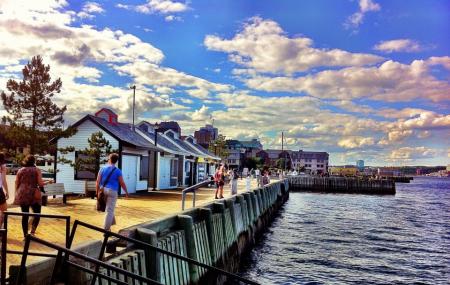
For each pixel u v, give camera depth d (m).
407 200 66.31
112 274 7.59
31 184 10.10
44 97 23.02
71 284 6.59
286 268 18.81
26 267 5.86
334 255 21.70
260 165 115.88
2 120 22.61
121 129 28.78
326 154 182.38
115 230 11.48
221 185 23.95
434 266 19.83
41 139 22.67
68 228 6.70
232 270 17.92
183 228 11.93
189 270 11.86
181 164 37.22
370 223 35.28
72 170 25.52
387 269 19.05
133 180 26.67
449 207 53.59
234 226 18.84
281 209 47.38
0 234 5.91
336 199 65.69
